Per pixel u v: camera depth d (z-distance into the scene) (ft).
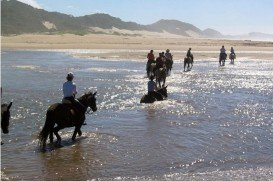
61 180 31.86
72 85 43.45
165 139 44.57
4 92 76.23
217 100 71.77
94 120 53.98
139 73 117.19
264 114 59.57
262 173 33.30
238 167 35.40
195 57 200.64
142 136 45.80
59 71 120.78
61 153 39.22
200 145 42.32
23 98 69.41
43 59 172.24
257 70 134.51
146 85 90.12
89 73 115.85
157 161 36.91
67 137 45.27
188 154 39.14
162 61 89.56
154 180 31.42
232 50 169.68
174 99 71.77
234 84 95.71
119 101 68.69
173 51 246.27
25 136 45.06
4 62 152.56
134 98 72.08
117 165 35.73
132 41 384.68
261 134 47.39
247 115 58.75
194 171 34.24
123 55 199.41
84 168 34.86
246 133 47.73
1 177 32.30
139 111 60.54
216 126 51.29
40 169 34.45
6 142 42.52
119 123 52.37
